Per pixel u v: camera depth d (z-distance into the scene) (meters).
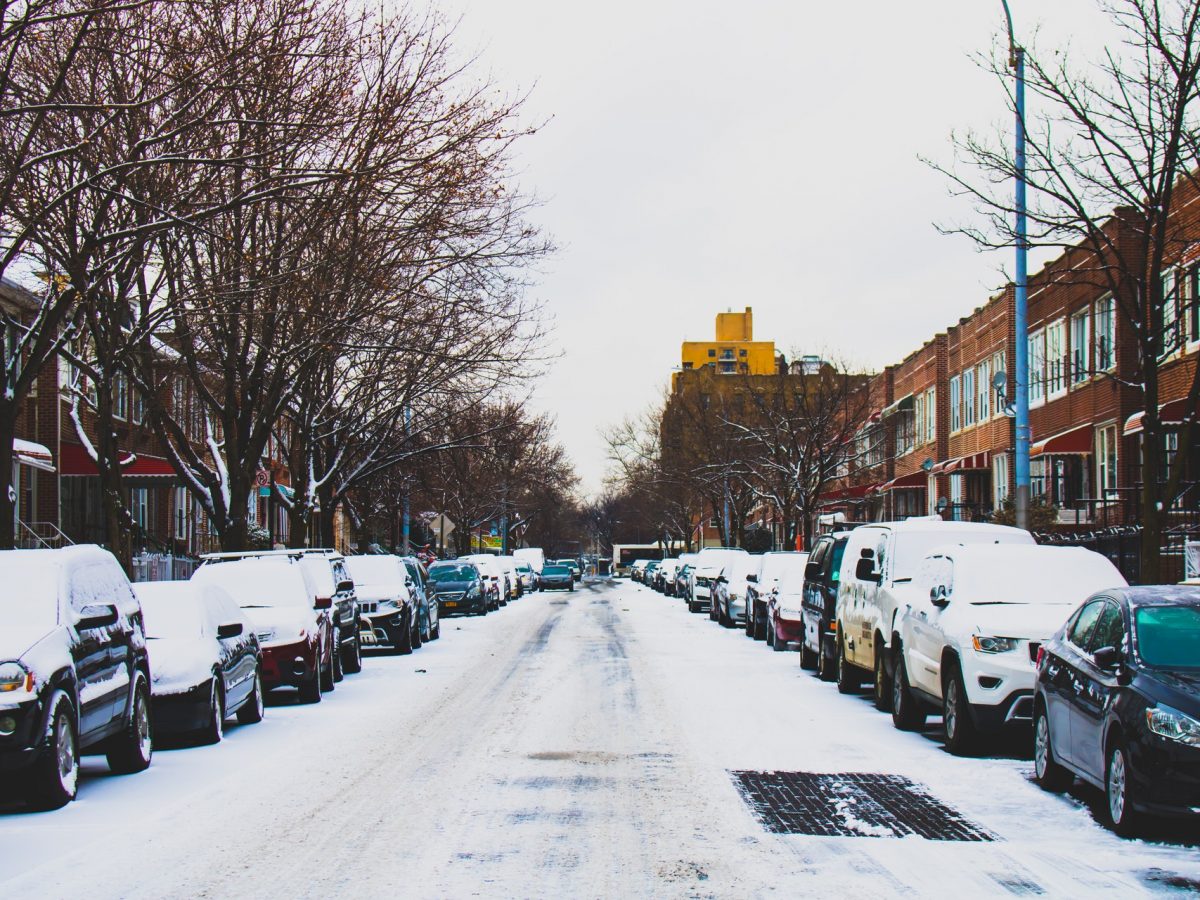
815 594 21.89
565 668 22.92
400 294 26.27
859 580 18.58
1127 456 30.09
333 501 36.97
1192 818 8.90
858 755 13.12
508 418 46.53
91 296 19.31
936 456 49.94
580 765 12.27
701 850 8.67
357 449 38.78
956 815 10.03
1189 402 16.89
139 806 10.58
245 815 10.09
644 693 18.70
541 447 80.56
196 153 20.05
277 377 26.92
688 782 11.37
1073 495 34.44
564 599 61.88
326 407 34.50
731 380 84.06
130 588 13.19
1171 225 22.84
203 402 29.11
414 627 28.30
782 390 53.91
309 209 23.25
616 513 135.12
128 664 12.29
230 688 15.03
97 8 14.46
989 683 12.88
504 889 7.60
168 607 14.86
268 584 19.31
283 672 18.12
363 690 20.09
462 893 7.51
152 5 18.84
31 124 18.06
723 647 28.05
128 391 38.22
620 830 9.33
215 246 23.78
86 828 9.66
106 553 12.82
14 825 9.81
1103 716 9.69
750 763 12.48
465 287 26.75
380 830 9.38
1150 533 16.78
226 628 14.87
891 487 52.75
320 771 12.20
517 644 29.59
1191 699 8.98
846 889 7.64
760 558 34.72
